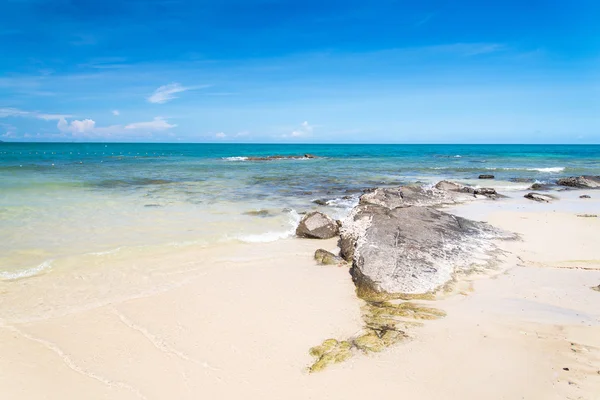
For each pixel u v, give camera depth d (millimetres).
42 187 22281
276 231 14055
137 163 47781
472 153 85250
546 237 12438
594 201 19922
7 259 10469
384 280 8516
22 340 6727
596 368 5523
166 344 6590
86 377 5742
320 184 27406
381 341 6426
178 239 12711
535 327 6773
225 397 5234
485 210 17250
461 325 6902
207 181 28391
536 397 4996
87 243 12000
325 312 7664
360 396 5152
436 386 5297
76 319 7473
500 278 9141
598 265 10031
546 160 56875
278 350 6332
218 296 8477
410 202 18125
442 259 9773
